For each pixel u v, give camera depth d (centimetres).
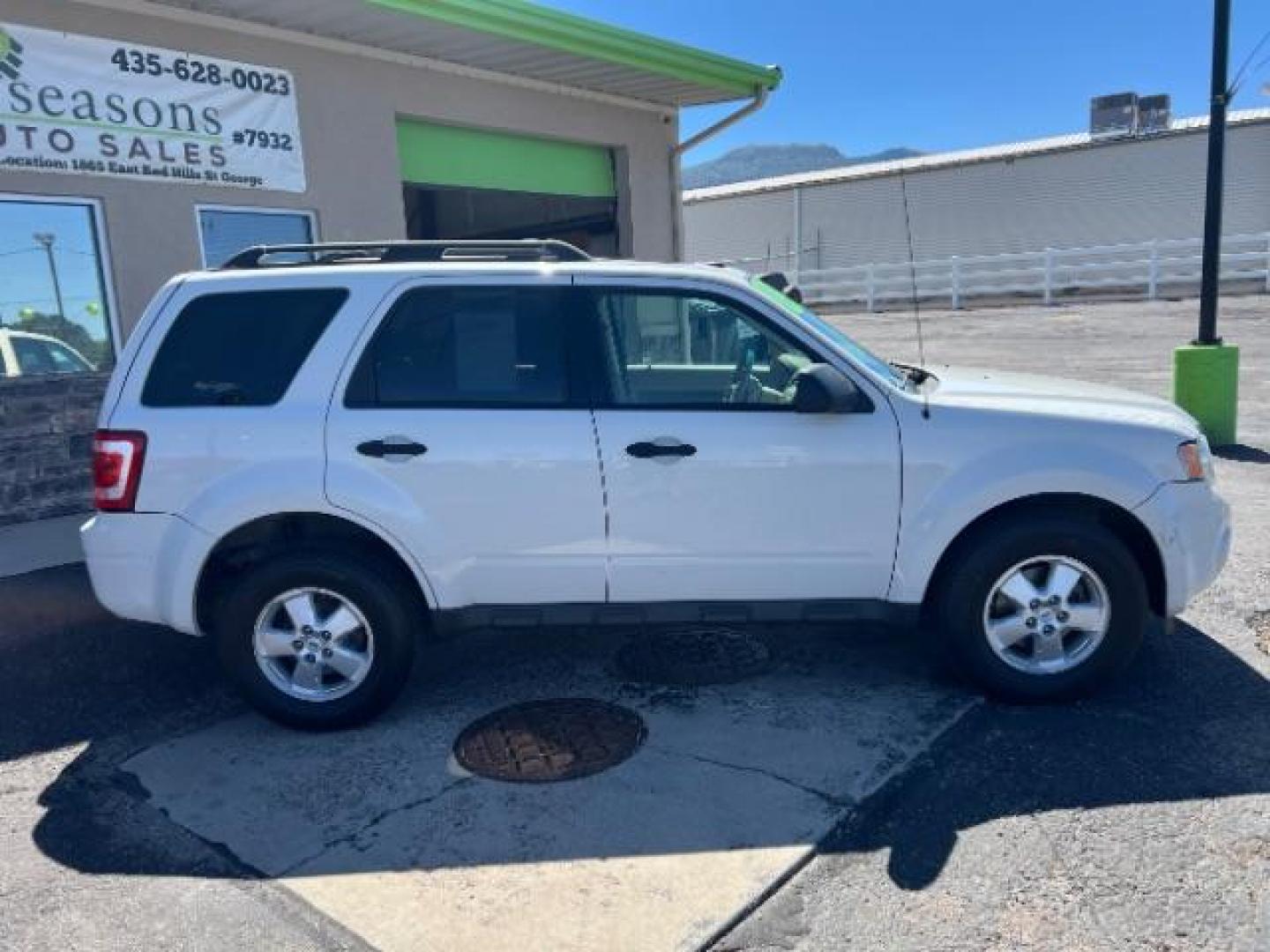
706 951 281
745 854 325
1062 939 279
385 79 941
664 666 484
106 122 763
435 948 286
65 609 584
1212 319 898
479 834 343
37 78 725
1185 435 420
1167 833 326
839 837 333
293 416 417
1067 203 3033
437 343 426
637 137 1196
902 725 410
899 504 414
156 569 418
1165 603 421
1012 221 3133
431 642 475
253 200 855
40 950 292
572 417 418
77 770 402
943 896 301
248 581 418
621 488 416
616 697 449
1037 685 418
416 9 819
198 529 414
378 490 413
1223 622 503
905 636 512
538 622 430
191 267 821
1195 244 2355
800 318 431
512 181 1090
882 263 3394
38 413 760
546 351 425
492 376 425
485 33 879
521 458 414
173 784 388
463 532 418
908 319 2494
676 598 427
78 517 781
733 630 527
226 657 423
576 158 1157
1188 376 896
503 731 420
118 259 780
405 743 414
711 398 433
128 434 418
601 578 424
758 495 416
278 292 430
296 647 426
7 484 752
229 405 421
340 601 422
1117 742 388
